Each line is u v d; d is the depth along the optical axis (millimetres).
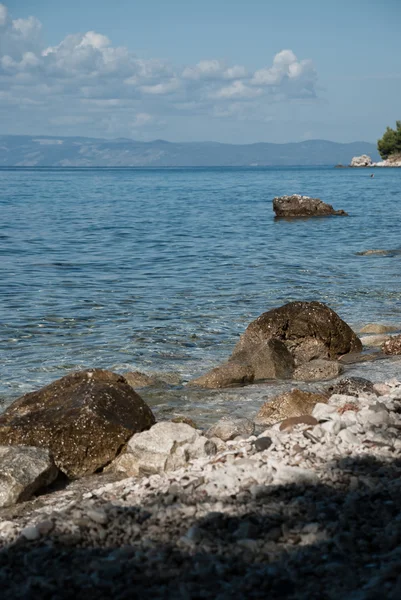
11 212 54062
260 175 190500
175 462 8117
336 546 5355
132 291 22031
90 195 83125
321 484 6617
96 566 5195
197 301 20500
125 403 9586
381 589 4629
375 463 7207
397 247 33812
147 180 146875
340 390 11609
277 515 5957
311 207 52312
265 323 15289
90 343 15703
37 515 7020
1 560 5488
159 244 34875
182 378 13352
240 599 4652
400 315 19016
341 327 15391
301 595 4680
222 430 9531
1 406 11586
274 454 7555
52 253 31094
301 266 27609
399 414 9164
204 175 196375
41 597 4824
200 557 5246
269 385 12977
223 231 41688
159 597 4746
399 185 109938
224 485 6660
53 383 10305
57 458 8766
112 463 8938
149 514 6141
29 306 19562
